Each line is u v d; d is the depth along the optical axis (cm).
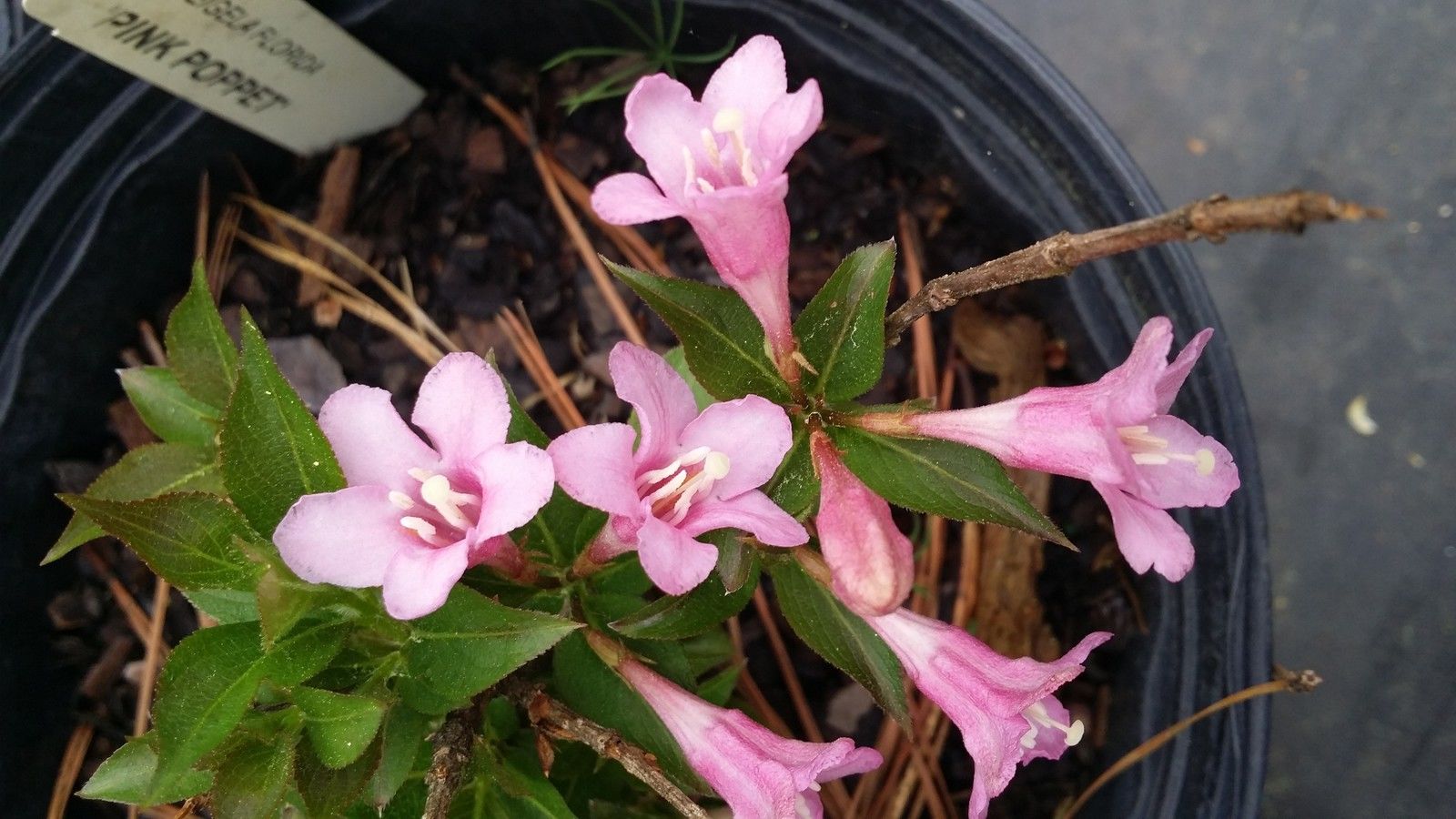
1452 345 22
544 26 17
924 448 10
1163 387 10
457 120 18
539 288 17
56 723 15
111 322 16
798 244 17
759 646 16
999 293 17
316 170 17
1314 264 22
